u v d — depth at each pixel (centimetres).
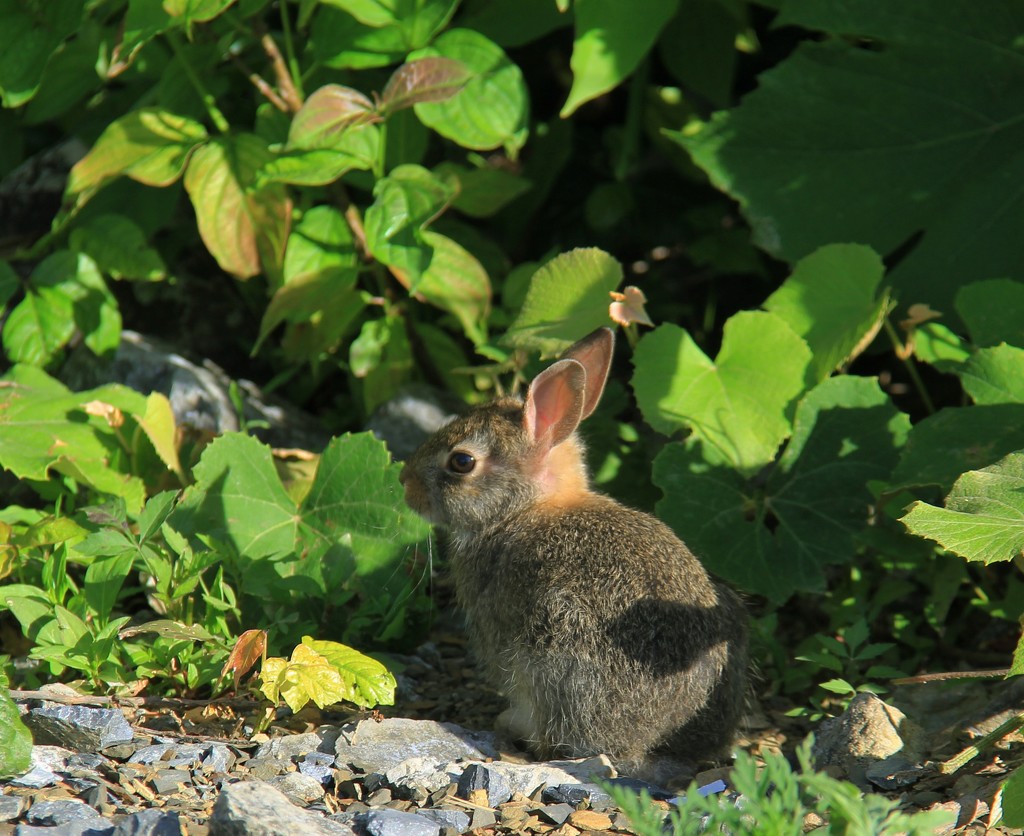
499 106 1088
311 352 1212
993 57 1103
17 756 672
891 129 1125
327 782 738
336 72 1209
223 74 1243
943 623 1012
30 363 1152
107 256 1189
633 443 1166
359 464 969
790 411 994
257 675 810
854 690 859
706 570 867
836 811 522
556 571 817
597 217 1384
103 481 988
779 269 1412
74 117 1392
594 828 682
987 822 689
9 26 1116
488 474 897
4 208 1322
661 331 1018
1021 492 798
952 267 1111
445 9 1077
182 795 693
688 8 1296
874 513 978
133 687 829
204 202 1115
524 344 1004
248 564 924
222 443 964
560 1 1059
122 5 1171
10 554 874
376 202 1053
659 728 795
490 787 714
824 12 1120
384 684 782
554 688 806
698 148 1144
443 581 1085
